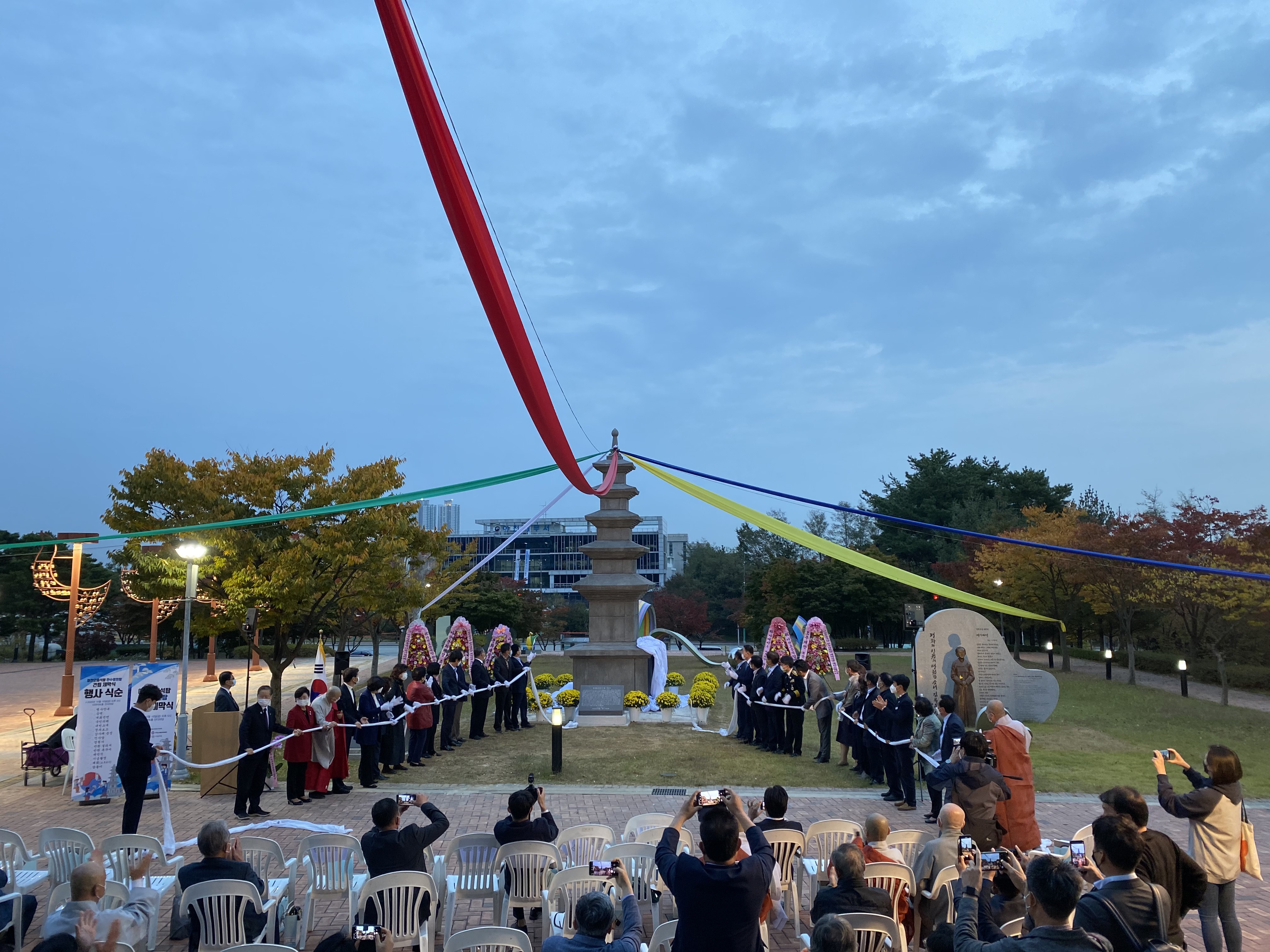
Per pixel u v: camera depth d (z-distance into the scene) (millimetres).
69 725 14055
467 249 4465
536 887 6988
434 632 35031
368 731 13773
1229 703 25844
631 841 8312
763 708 17188
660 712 21141
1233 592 25047
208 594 20109
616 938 5871
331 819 11688
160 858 7633
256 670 37906
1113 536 30609
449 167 4066
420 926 6316
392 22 3504
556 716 14789
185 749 14680
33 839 10602
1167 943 4570
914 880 6605
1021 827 8523
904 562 56438
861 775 14867
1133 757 16766
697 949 4250
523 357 5266
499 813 11906
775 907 7164
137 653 47812
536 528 105875
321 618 20703
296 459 19109
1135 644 36969
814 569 50094
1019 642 42375
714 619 73188
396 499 8875
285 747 12641
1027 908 4980
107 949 4680
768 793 7332
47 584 26062
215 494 18375
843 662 40250
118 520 18688
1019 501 57562
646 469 12391
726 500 12352
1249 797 13766
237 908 6121
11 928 6621
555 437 6230
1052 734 19344
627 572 22828
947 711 11273
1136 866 5367
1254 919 8031
